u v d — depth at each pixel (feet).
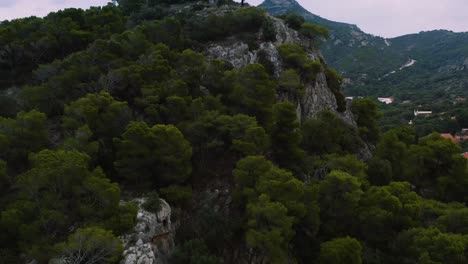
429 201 148.36
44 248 88.43
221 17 213.25
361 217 126.41
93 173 104.42
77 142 116.16
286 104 148.46
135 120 138.82
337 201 128.16
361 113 238.07
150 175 118.32
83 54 171.22
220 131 134.00
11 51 187.32
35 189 97.86
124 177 122.31
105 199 97.40
